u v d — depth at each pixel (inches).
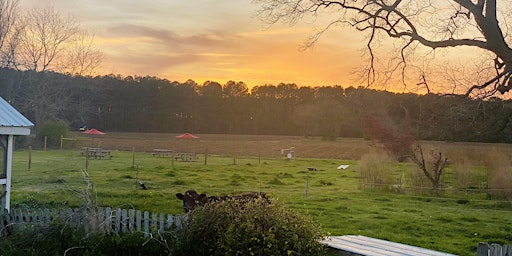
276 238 372.5
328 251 407.8
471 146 1222.3
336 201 886.4
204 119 4355.3
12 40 2551.7
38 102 2731.3
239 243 373.1
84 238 416.2
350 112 2881.4
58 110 2901.1
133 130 4237.2
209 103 4362.7
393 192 1029.2
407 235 593.0
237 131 4301.2
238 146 2871.6
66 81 2957.7
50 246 408.2
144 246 409.1
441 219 714.2
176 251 401.7
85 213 439.2
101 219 443.5
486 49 580.1
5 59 2536.9
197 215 414.9
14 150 2101.4
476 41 584.7
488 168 1079.6
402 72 695.7
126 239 414.6
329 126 3400.6
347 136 3319.4
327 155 2420.0
